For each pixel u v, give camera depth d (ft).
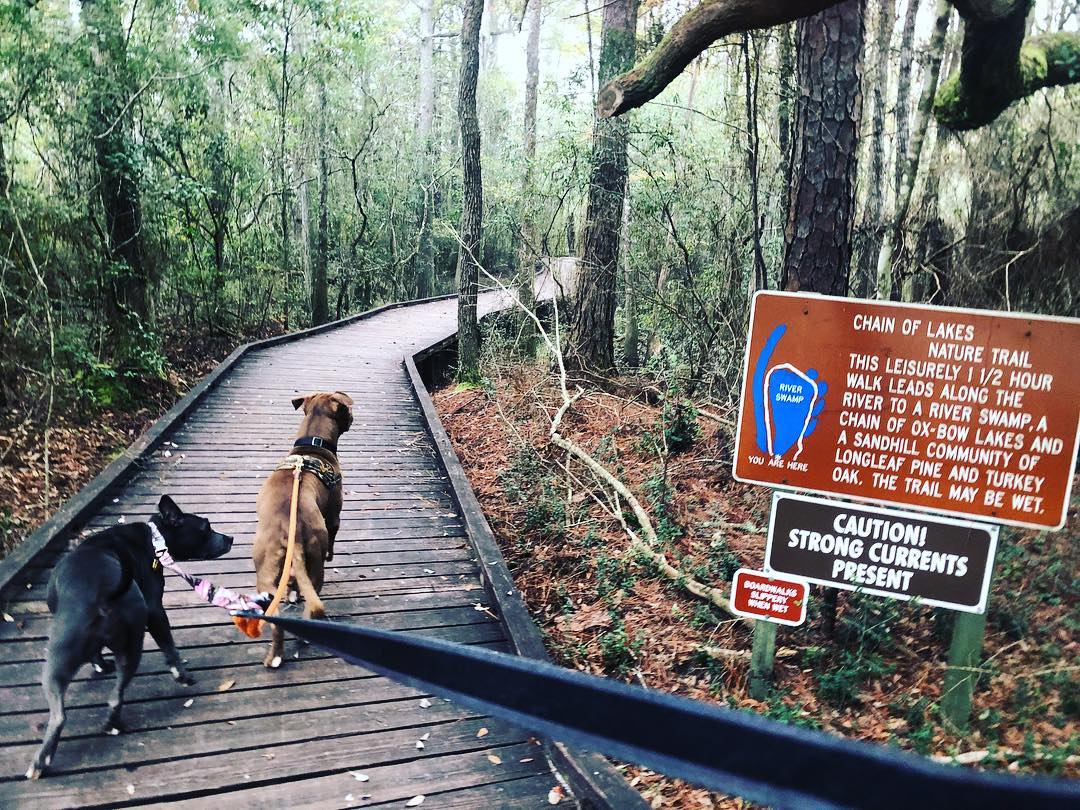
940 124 23.86
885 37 31.60
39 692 13.23
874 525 13.58
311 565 14.33
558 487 26.50
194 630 15.60
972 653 13.19
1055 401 12.45
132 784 11.39
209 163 51.88
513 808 11.65
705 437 28.94
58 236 32.27
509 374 43.32
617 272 38.27
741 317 32.37
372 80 88.33
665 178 36.50
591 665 16.33
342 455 28.63
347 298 82.38
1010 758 11.96
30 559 16.93
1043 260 24.48
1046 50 20.20
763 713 14.14
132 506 21.77
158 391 38.68
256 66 57.93
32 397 30.17
